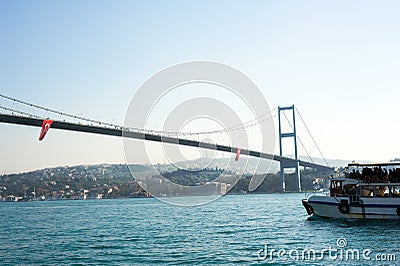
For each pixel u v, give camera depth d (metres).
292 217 57.09
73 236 43.34
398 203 43.75
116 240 38.72
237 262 27.12
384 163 45.97
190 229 46.19
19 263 29.03
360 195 45.47
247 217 60.22
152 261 28.12
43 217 79.38
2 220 73.00
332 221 46.19
